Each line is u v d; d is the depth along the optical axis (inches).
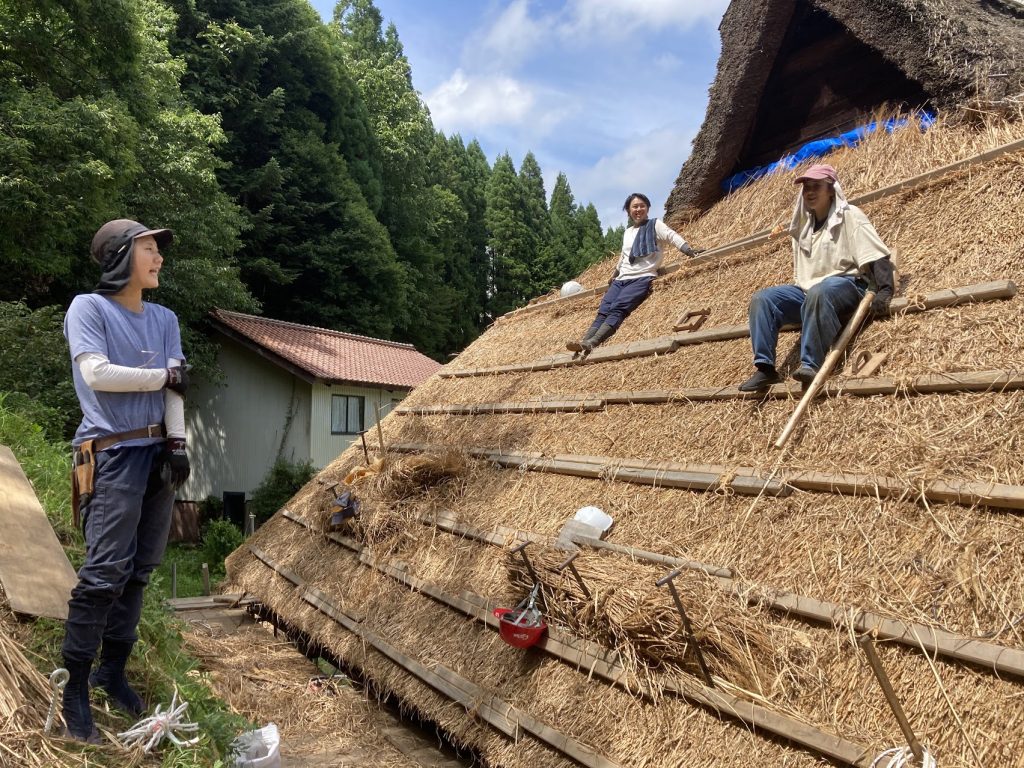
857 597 98.0
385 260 973.2
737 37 240.8
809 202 140.3
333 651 193.2
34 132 396.2
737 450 137.6
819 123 247.0
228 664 212.1
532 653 137.9
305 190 915.4
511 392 237.6
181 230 590.6
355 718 176.1
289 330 745.6
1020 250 131.4
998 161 156.3
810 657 97.6
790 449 127.5
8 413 211.3
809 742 88.7
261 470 683.4
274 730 127.3
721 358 168.4
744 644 102.0
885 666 90.7
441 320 1199.6
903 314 135.6
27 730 87.9
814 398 133.7
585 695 121.8
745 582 110.7
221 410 713.0
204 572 342.3
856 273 140.0
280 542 263.1
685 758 101.4
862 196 182.2
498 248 1565.0
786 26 234.2
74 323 98.7
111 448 97.3
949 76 186.1
